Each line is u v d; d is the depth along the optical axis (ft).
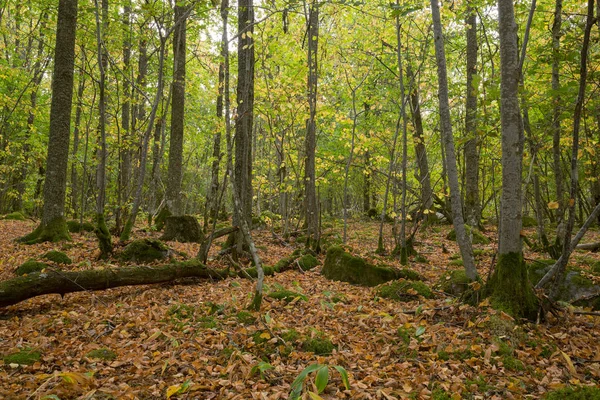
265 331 14.66
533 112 33.32
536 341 13.51
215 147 57.26
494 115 20.29
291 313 17.83
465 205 49.08
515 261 15.64
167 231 38.32
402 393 10.49
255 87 37.29
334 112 38.27
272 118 37.50
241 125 29.78
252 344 13.69
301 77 38.14
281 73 41.55
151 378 11.84
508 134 15.70
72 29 33.09
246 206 30.19
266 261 31.01
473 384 10.98
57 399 9.64
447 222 55.98
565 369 11.89
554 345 13.33
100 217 26.96
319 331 14.67
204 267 23.71
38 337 14.21
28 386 10.65
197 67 58.44
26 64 56.18
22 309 17.98
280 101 36.99
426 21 37.58
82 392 10.59
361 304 19.11
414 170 51.62
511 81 15.69
